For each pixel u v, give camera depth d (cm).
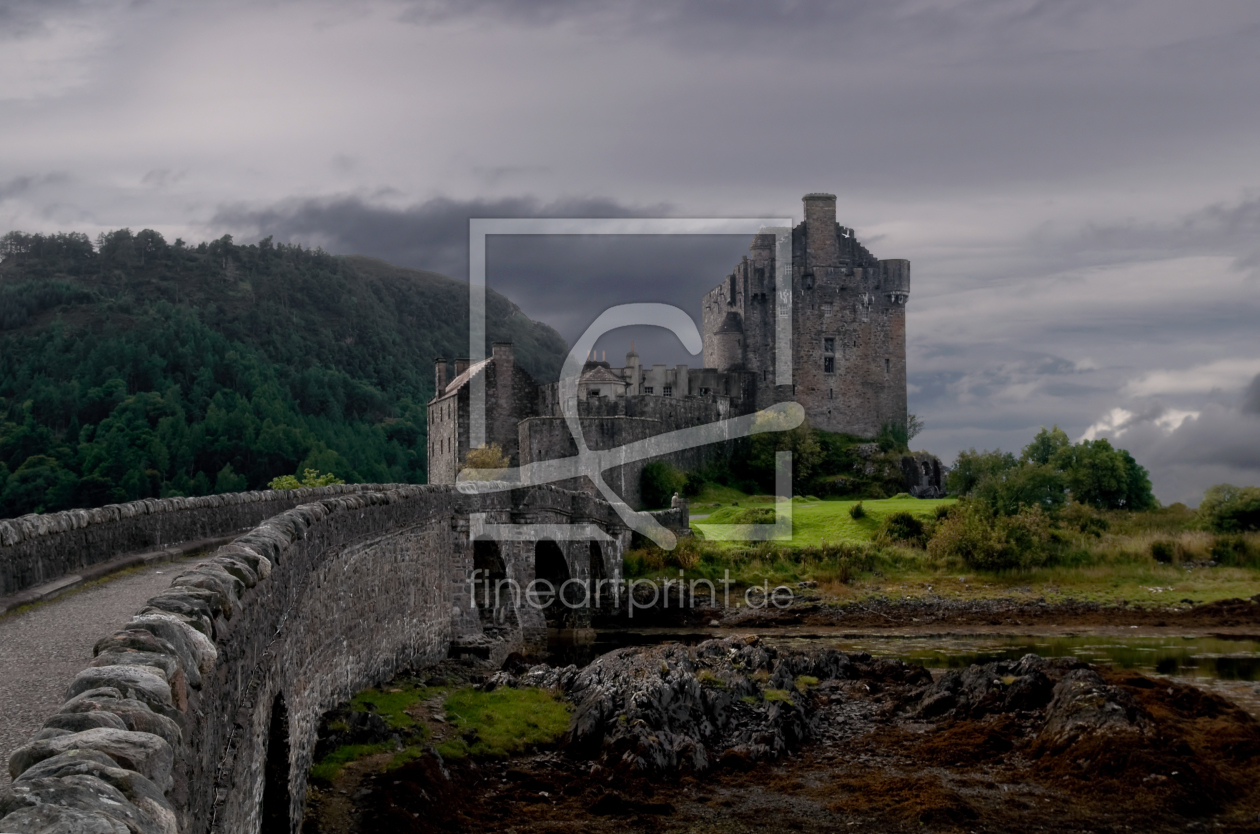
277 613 1464
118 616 1599
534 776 2538
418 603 3256
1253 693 3738
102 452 12875
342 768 2164
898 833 2306
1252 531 7275
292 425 15975
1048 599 6075
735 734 2984
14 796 554
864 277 11906
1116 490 9225
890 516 7169
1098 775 2614
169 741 708
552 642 4944
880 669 3875
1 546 1709
